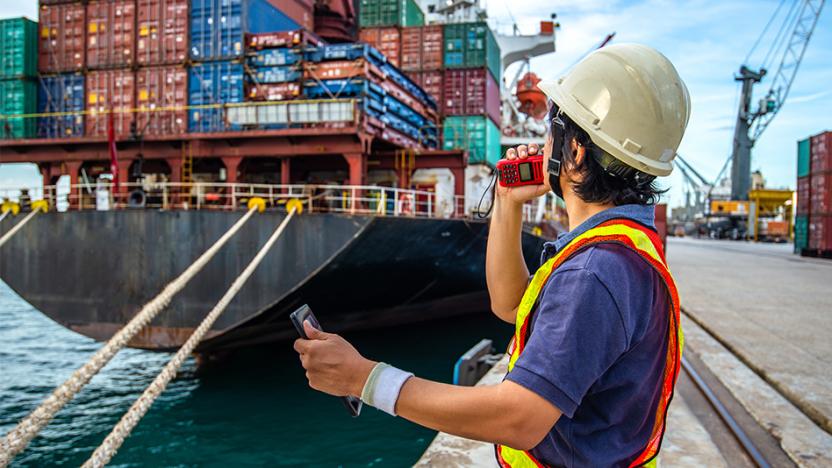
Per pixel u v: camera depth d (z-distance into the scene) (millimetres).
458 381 5562
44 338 12609
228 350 9750
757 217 55531
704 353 4809
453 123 20375
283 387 8734
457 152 14445
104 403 7992
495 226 1357
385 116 13938
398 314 12047
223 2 14125
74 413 7609
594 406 972
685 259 20172
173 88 14406
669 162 1078
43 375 9391
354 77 12734
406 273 10258
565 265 969
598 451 958
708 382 3896
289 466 6051
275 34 13547
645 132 1024
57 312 9438
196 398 8242
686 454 2633
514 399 875
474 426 906
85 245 9297
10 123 15547
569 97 1108
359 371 998
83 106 15219
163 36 14562
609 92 1052
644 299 935
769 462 2502
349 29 20625
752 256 23531
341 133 11188
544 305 954
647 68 1063
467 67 20516
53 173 14320
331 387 1029
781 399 3428
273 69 13523
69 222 9383
